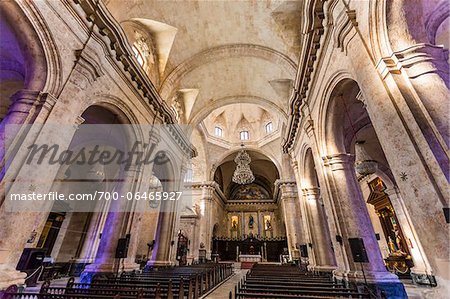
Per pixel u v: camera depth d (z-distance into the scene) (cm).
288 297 331
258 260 2159
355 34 436
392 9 381
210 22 1030
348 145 897
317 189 1064
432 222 282
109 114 796
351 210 606
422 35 380
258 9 943
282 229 2662
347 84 609
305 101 841
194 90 1350
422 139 304
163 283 504
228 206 2945
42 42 462
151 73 1033
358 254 526
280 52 1045
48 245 1135
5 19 443
